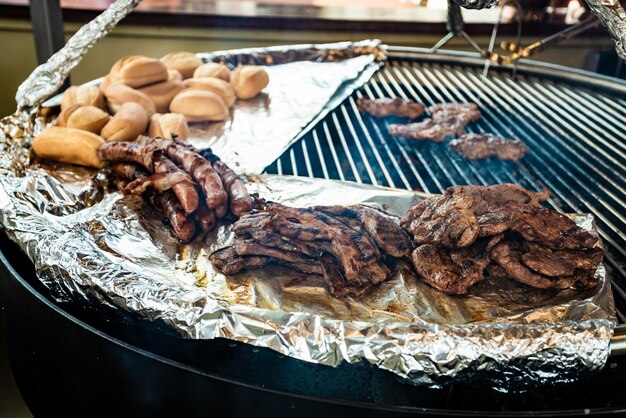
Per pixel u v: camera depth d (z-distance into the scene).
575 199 1.03
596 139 1.20
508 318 0.72
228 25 1.80
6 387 1.08
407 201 0.95
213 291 0.76
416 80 1.49
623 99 1.40
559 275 0.75
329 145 1.15
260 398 0.65
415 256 0.79
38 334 0.77
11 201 0.86
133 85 1.21
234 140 1.14
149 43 1.79
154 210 0.90
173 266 0.80
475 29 1.92
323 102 1.30
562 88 1.46
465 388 0.72
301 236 0.77
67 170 1.02
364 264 0.76
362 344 0.66
